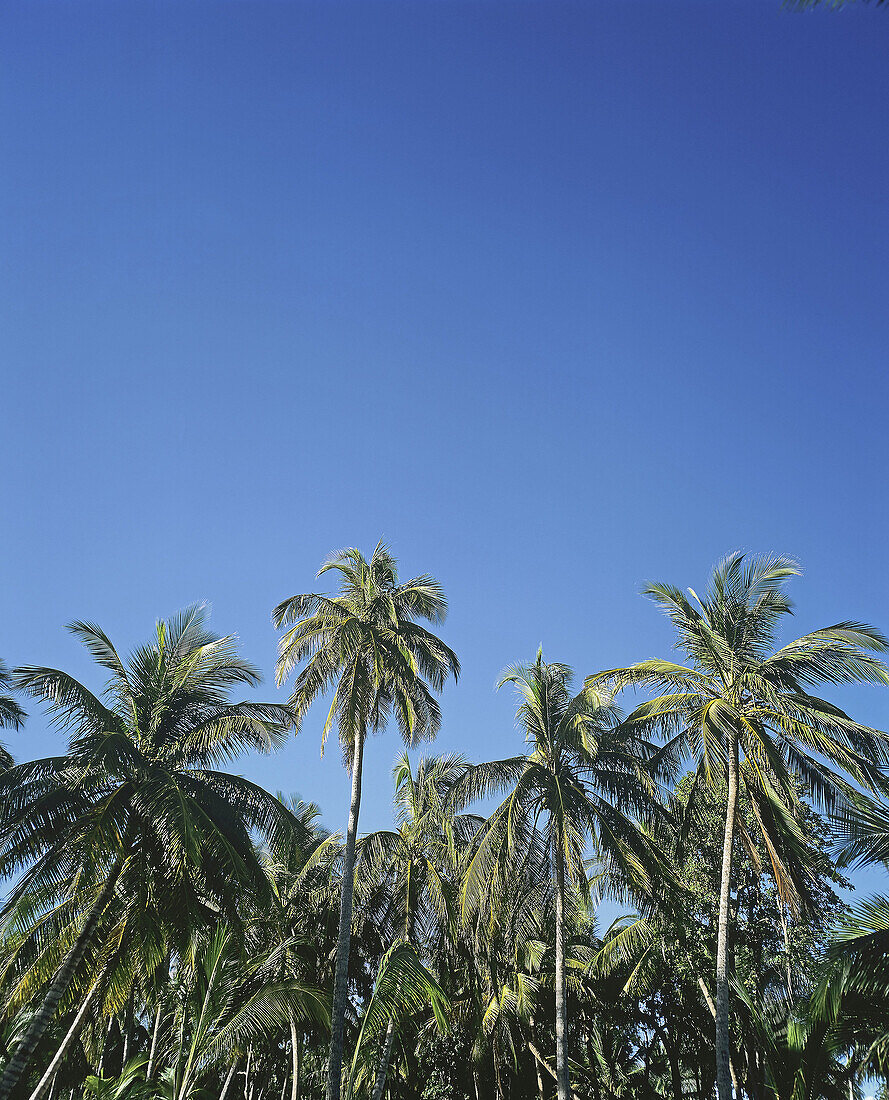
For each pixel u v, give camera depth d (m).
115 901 24.73
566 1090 25.06
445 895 33.50
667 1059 40.12
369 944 34.69
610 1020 37.16
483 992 34.41
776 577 26.67
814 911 26.30
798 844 24.72
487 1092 35.59
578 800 28.03
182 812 22.56
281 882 35.12
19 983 23.89
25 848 23.23
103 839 21.91
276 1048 37.16
